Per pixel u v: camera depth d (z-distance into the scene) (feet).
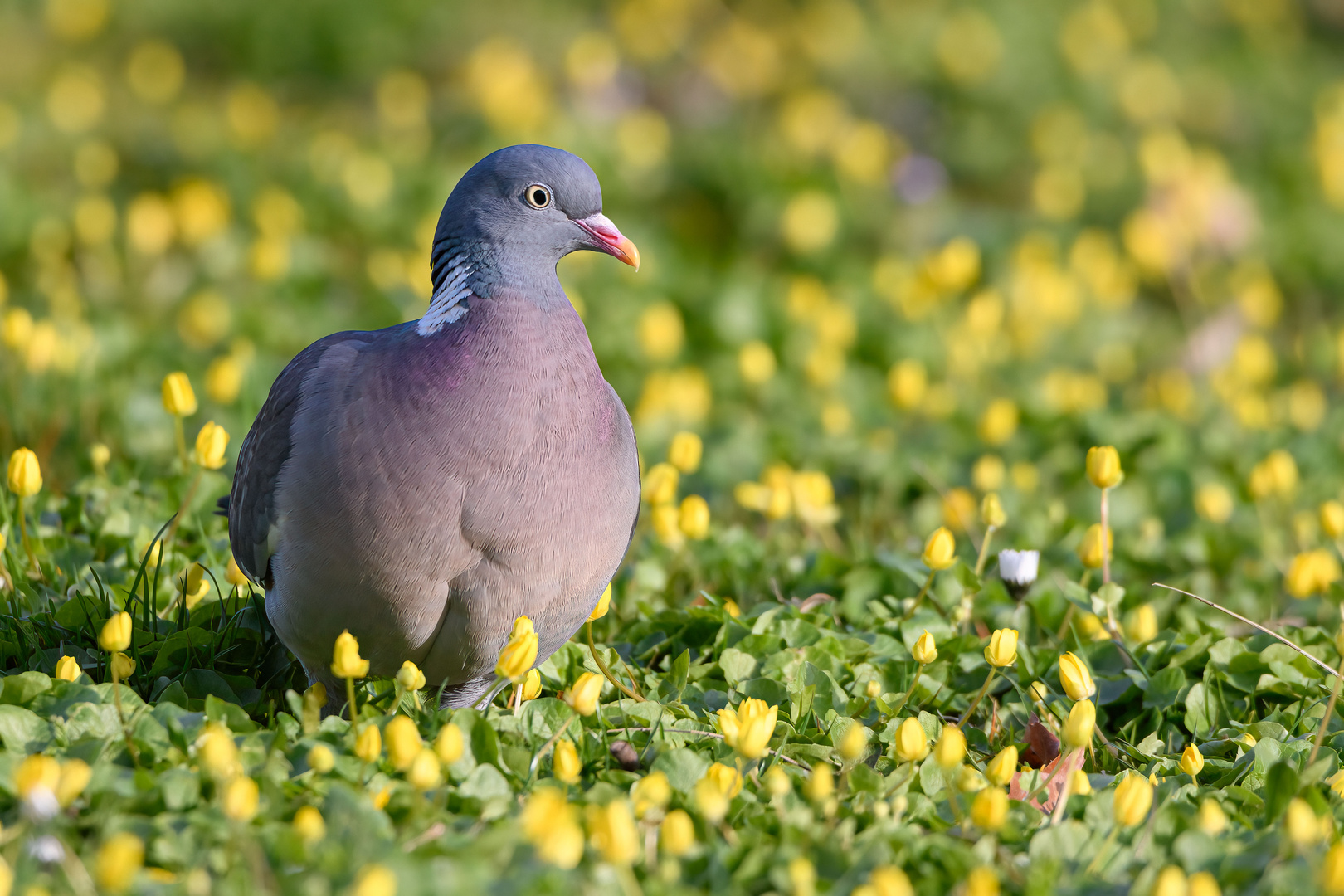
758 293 54.19
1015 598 30.22
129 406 41.32
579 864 19.81
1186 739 27.71
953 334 51.67
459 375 22.89
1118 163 73.00
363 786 21.45
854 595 32.53
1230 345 56.80
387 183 61.00
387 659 24.38
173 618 28.76
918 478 41.34
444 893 18.04
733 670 27.37
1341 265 65.26
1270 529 38.47
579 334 24.23
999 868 20.45
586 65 72.49
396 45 83.25
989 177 72.59
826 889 19.85
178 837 19.43
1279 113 83.66
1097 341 56.65
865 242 63.05
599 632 30.45
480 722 22.57
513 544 22.90
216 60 84.53
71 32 81.61
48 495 33.99
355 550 22.79
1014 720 27.58
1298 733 26.66
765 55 78.13
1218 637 30.09
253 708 25.72
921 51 80.74
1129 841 21.26
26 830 19.12
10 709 22.15
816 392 48.32
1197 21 98.78
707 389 48.65
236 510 25.23
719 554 34.42
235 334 48.60
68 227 56.90
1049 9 89.30
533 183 24.09
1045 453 43.52
